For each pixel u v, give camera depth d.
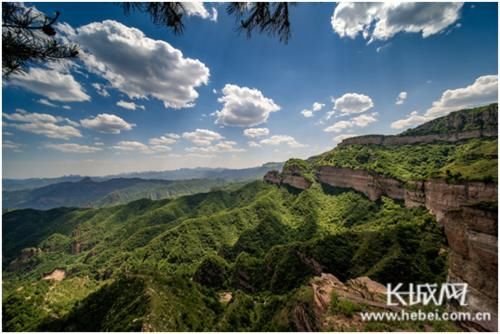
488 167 39.38
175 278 41.06
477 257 18.75
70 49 8.45
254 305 33.53
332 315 18.42
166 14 6.91
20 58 7.93
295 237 79.81
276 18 7.17
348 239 43.12
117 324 29.00
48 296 63.22
